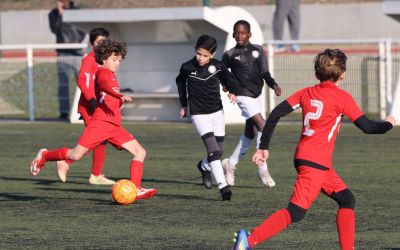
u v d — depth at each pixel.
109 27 49.25
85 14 47.56
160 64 49.53
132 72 50.22
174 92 48.59
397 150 34.88
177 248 18.20
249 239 16.02
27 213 22.44
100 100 24.09
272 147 36.38
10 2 97.62
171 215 21.92
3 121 49.88
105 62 23.52
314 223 20.67
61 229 20.30
